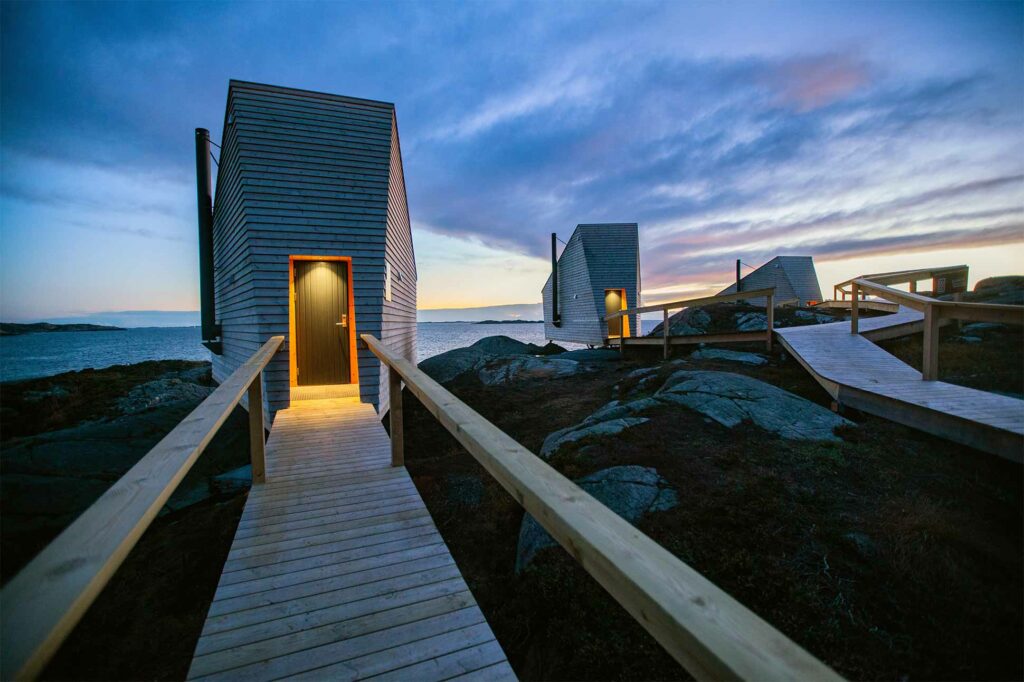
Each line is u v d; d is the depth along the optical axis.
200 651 1.88
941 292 9.84
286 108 7.58
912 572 2.69
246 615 2.12
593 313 21.44
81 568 0.91
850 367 6.66
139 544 5.10
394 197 9.07
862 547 2.91
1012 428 3.88
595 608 2.87
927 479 3.80
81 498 6.38
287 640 1.96
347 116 7.93
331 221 7.67
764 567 2.83
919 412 4.73
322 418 5.80
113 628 3.74
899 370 6.45
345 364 7.96
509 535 4.18
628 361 12.32
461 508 4.85
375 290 7.90
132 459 7.30
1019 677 2.05
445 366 14.61
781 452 4.39
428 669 1.82
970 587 2.56
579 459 4.58
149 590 4.20
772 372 7.86
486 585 3.52
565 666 2.55
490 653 1.92
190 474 7.12
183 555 4.68
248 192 7.25
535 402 9.27
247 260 7.44
